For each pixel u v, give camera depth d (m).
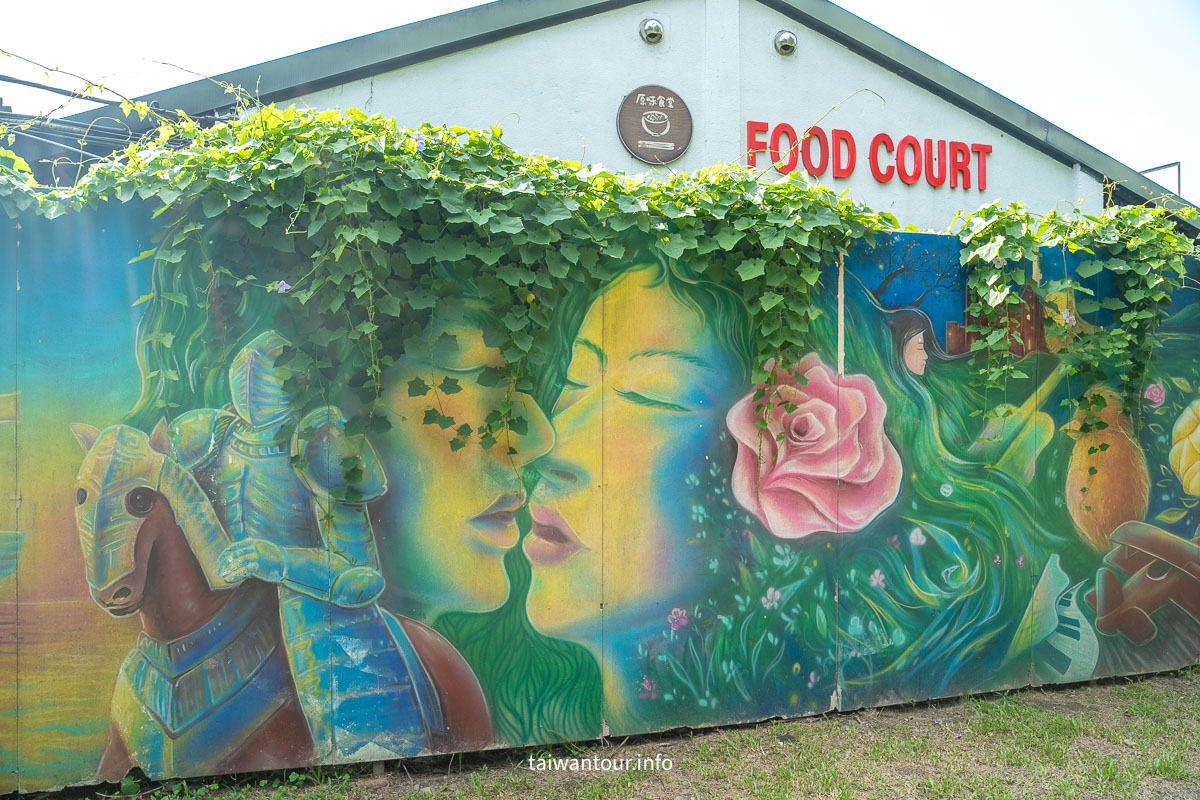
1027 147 7.83
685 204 3.50
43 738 2.99
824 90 7.18
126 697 3.05
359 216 2.93
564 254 3.24
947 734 3.62
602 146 6.57
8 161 3.07
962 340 4.02
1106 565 4.33
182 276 3.06
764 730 3.64
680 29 6.79
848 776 3.21
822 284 3.78
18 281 2.98
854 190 7.25
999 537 4.10
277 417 3.16
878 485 3.88
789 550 3.74
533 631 3.41
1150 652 4.42
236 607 3.14
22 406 2.98
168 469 3.09
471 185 3.06
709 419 3.62
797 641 3.75
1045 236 4.20
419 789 3.11
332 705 3.20
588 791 3.05
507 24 6.30
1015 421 4.12
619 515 3.51
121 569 3.05
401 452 3.26
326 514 3.20
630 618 3.52
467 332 3.29
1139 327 4.25
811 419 3.77
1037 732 3.63
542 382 3.41
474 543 3.34
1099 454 4.30
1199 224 7.52
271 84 5.88
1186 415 4.49
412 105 6.20
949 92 7.48
